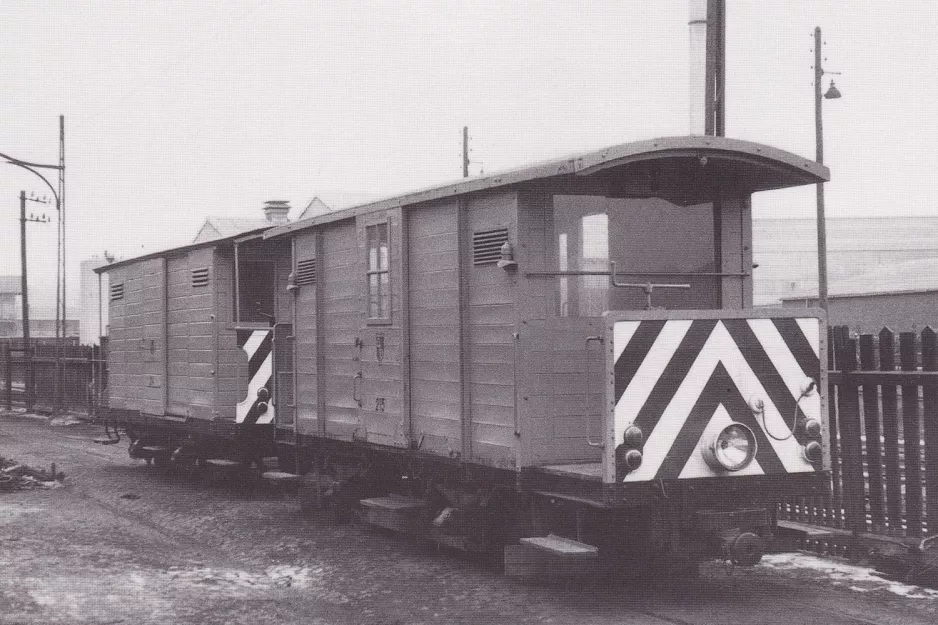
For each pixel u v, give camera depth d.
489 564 8.84
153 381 16.28
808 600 7.18
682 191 7.93
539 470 7.49
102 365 19.41
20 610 7.30
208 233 33.38
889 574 7.93
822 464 7.27
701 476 6.89
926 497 7.94
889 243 56.34
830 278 41.69
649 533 6.88
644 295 7.87
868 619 6.65
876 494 8.39
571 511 7.52
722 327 7.02
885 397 8.25
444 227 8.62
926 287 33.16
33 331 88.06
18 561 8.98
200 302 14.59
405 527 9.48
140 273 17.00
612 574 7.81
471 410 8.27
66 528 10.80
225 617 7.18
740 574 8.08
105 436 23.25
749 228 8.06
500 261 7.65
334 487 10.95
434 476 9.24
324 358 11.08
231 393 14.25
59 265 34.09
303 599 7.75
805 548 8.97
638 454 6.67
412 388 9.18
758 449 7.08
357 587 8.09
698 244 7.97
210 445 14.78
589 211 7.77
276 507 12.37
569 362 7.72
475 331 8.20
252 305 14.36
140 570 8.71
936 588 7.49
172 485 14.52
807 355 7.28
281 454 13.33
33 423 27.91
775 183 7.95
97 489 14.15
